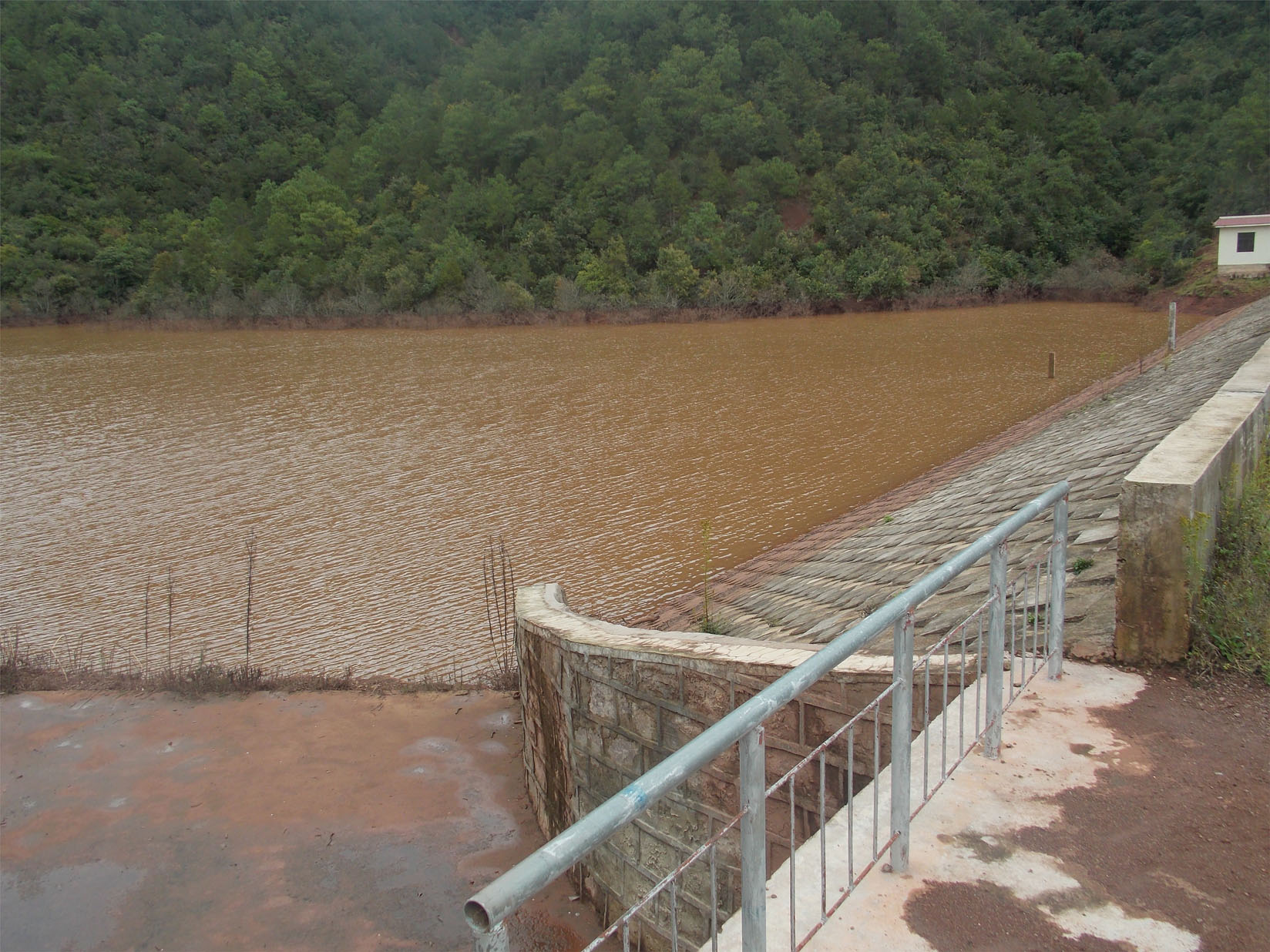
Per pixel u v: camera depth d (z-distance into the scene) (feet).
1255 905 10.30
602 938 7.27
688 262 252.01
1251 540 19.11
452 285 253.03
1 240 284.20
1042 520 31.35
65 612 54.03
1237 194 231.71
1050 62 350.43
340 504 75.20
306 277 262.26
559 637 25.91
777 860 19.84
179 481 84.48
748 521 65.51
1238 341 76.69
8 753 34.58
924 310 237.25
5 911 25.90
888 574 38.55
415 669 44.47
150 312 262.06
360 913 25.31
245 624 51.52
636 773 23.44
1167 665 15.89
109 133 344.49
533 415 110.52
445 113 357.41
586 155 308.60
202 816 30.12
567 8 445.78
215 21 443.32
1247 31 341.41
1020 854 11.23
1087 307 223.51
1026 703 14.90
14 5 393.91
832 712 18.37
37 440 104.01
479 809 30.25
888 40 376.07
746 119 309.83
